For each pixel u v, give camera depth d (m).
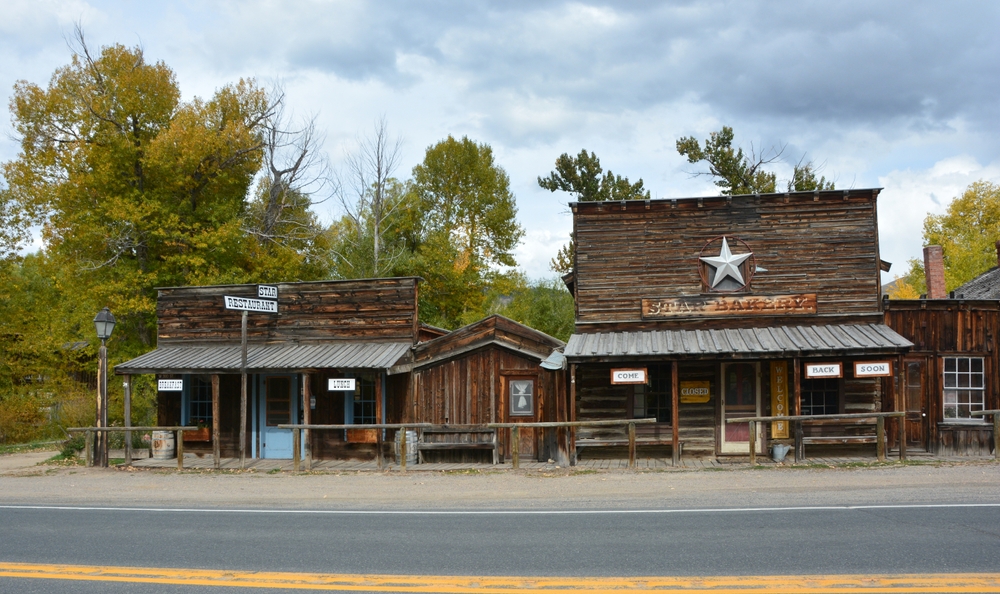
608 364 17.25
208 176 32.28
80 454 20.12
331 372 18.44
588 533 8.95
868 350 14.80
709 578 6.89
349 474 15.80
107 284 28.92
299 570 7.55
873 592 6.38
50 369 33.19
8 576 7.59
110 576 7.50
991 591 6.35
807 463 14.88
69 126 31.06
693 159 36.28
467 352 17.81
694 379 17.05
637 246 17.31
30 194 30.12
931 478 12.52
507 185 47.88
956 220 48.66
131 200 30.05
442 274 38.66
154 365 18.00
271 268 33.12
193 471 16.83
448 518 10.29
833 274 16.64
